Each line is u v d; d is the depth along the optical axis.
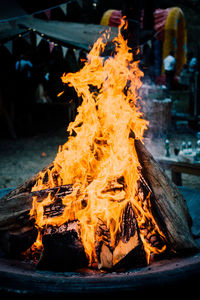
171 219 2.10
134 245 1.87
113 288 1.41
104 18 9.31
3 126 8.47
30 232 2.08
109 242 1.91
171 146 6.52
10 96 7.74
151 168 2.28
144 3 7.63
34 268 1.92
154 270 1.77
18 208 2.06
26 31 4.88
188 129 8.05
